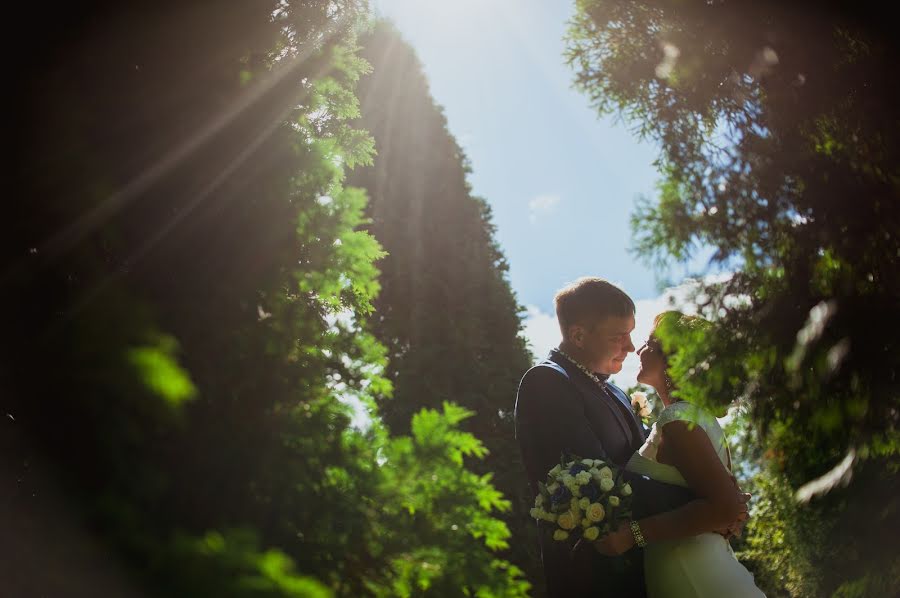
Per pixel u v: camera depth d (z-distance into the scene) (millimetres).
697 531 2486
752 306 1801
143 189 1728
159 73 1795
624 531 2531
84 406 1340
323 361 1889
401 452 1798
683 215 1786
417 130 10250
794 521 3148
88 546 1340
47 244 1477
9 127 1500
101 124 1668
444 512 1762
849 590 2410
